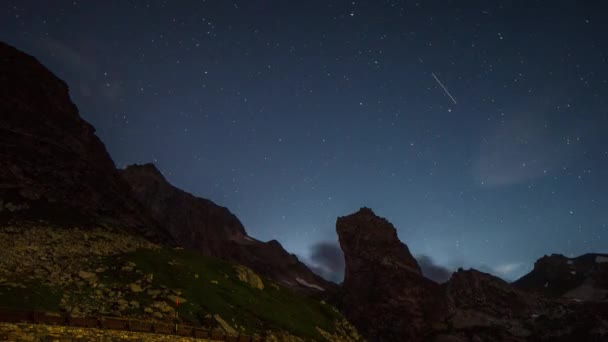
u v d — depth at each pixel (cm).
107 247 7350
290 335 6688
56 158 10881
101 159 13025
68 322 3872
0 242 6153
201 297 6288
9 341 3409
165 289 5984
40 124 11438
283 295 9275
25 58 12669
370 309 16750
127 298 5388
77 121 12988
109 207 10981
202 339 4869
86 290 5234
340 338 8394
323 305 10119
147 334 4331
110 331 4069
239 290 7550
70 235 7569
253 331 6147
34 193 8994
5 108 10831
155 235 11419
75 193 10206
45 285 4984
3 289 4538
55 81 13075
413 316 16688
